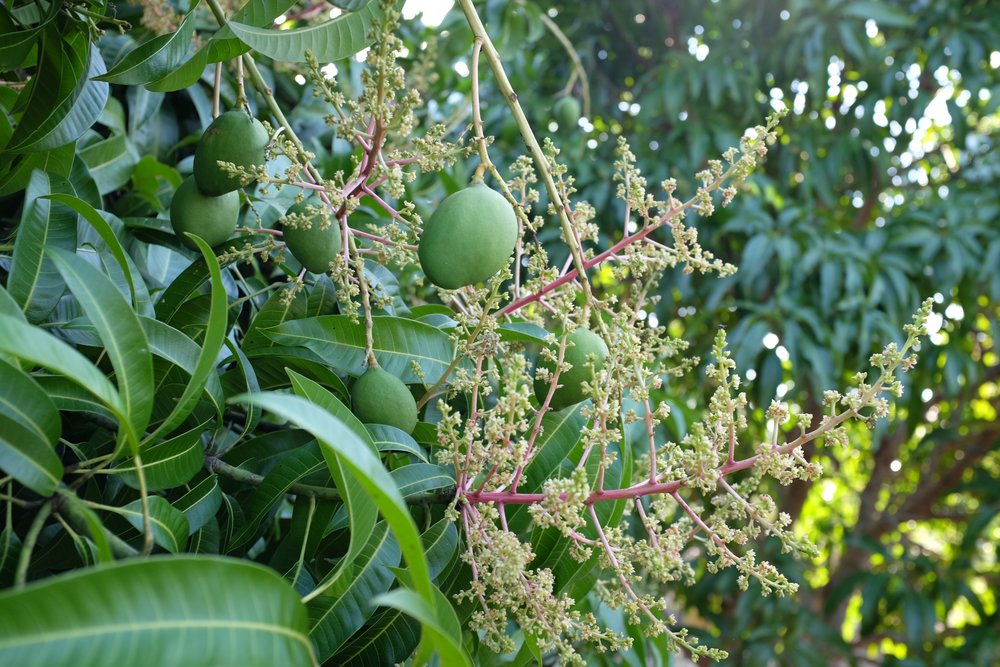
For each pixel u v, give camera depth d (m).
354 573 0.75
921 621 2.78
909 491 3.65
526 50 2.58
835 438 0.75
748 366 2.29
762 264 2.37
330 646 0.73
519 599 0.76
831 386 2.34
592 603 1.13
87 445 0.76
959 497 3.68
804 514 3.98
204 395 0.82
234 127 0.87
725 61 2.78
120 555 0.62
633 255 0.89
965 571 3.08
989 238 2.56
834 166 2.73
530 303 0.92
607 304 0.90
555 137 2.65
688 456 0.75
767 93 2.93
